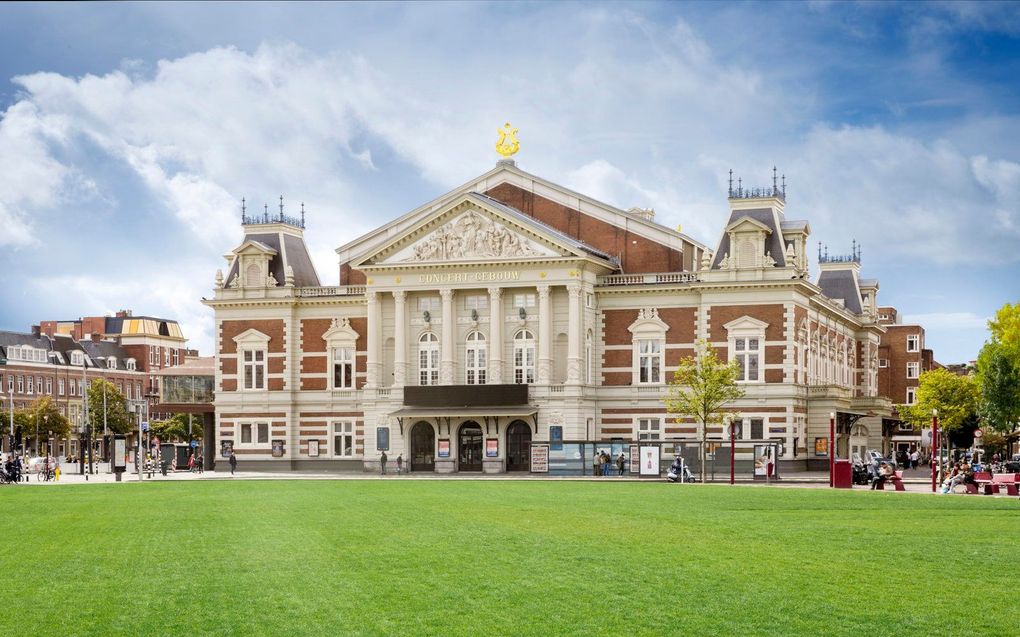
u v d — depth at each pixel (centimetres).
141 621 2833
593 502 5816
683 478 8706
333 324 11494
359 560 3634
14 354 18938
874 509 5369
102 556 3853
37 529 4756
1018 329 11538
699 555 3716
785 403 10056
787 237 10600
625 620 2778
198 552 3875
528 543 4012
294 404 11556
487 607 2922
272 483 8275
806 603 2948
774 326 10138
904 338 16650
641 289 10494
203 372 12362
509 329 10525
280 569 3481
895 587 3152
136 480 9519
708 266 10338
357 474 10525
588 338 10525
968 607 2905
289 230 12006
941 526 4544
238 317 11688
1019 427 12925
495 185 11219
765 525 4588
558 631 2681
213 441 12481
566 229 10981
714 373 9050
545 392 10281
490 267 10438
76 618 2881
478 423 10644
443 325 10569
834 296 13650
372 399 10756
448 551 3819
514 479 8962
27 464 10988
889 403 12988
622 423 10569
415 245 10656
